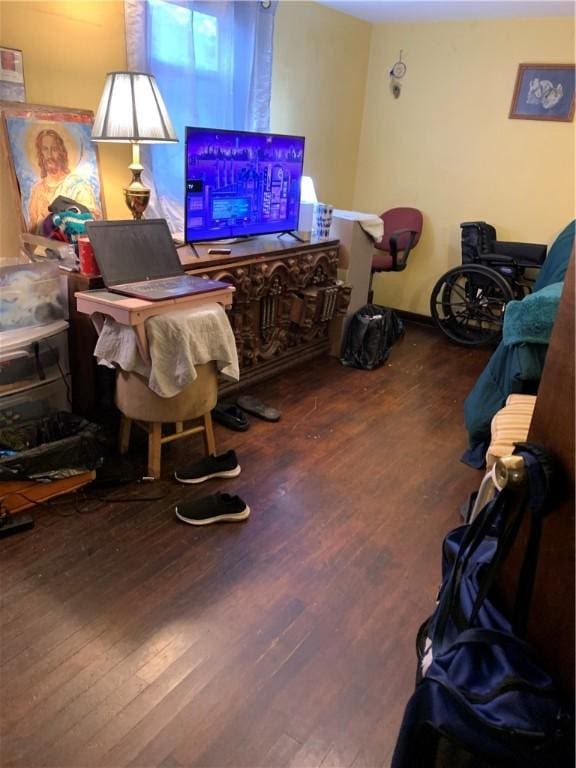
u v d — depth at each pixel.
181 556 1.92
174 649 1.57
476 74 4.19
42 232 2.45
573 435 0.81
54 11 2.40
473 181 4.42
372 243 3.87
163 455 2.51
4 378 2.14
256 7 3.20
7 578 1.77
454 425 3.03
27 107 2.38
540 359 2.29
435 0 3.67
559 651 0.87
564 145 4.02
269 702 1.44
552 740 0.84
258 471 2.46
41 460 2.03
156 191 2.98
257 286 2.93
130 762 1.28
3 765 1.25
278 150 3.11
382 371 3.73
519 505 0.89
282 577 1.87
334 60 4.20
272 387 3.34
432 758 0.92
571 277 0.86
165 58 2.86
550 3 3.54
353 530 2.12
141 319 2.00
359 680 1.52
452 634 1.04
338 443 2.75
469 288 4.32
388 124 4.66
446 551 1.27
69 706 1.39
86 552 1.90
